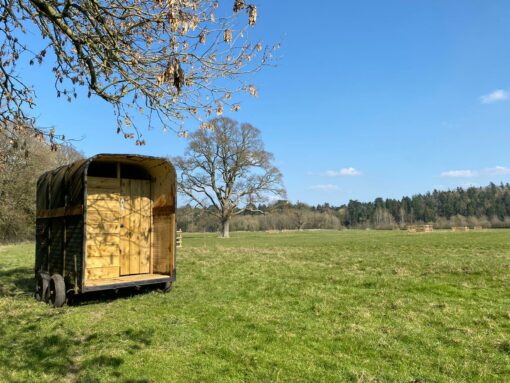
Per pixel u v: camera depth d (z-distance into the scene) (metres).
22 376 5.93
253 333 7.83
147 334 7.82
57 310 9.91
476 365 6.16
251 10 5.05
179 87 5.26
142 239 12.57
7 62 7.65
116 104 7.19
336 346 7.09
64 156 42.38
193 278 14.73
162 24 6.36
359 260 19.47
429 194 154.62
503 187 142.62
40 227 12.74
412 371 6.03
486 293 10.82
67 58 6.96
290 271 16.08
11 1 6.40
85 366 6.30
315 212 128.62
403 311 9.20
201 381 5.75
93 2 6.00
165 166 12.13
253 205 61.00
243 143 58.91
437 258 18.95
